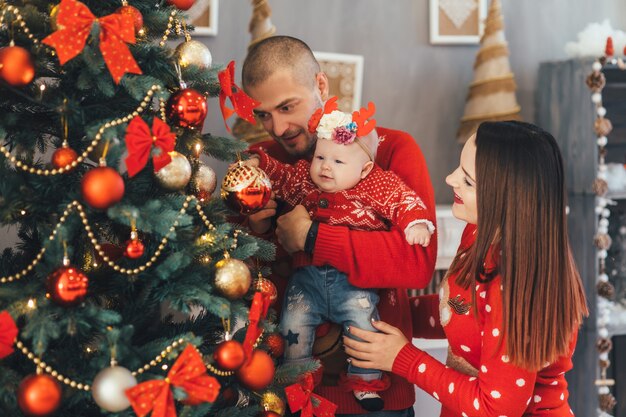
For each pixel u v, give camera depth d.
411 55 3.36
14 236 2.11
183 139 1.57
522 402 1.55
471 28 3.37
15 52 1.34
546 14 3.49
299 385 1.67
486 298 1.59
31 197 1.42
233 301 1.55
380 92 3.34
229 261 1.53
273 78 1.96
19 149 1.46
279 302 2.00
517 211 1.55
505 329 1.53
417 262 1.80
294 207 1.91
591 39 3.20
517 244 1.54
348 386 1.82
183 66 1.55
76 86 1.43
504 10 3.46
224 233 1.54
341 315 1.82
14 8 1.38
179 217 1.42
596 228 3.13
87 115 1.48
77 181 1.46
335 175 1.83
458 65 3.40
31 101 1.44
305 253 1.85
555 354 1.54
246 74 2.01
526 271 1.54
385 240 1.79
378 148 2.03
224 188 1.65
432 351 3.02
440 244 2.95
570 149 3.24
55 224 1.45
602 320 3.09
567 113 3.26
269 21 3.03
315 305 1.84
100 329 1.38
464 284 1.63
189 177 1.51
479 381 1.59
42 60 1.44
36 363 1.35
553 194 1.57
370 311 1.82
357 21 3.30
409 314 1.99
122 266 1.51
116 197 1.36
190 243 1.53
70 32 1.33
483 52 3.23
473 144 1.67
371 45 3.32
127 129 1.36
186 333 1.48
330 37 3.28
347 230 1.79
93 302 1.57
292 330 1.84
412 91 3.37
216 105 3.12
